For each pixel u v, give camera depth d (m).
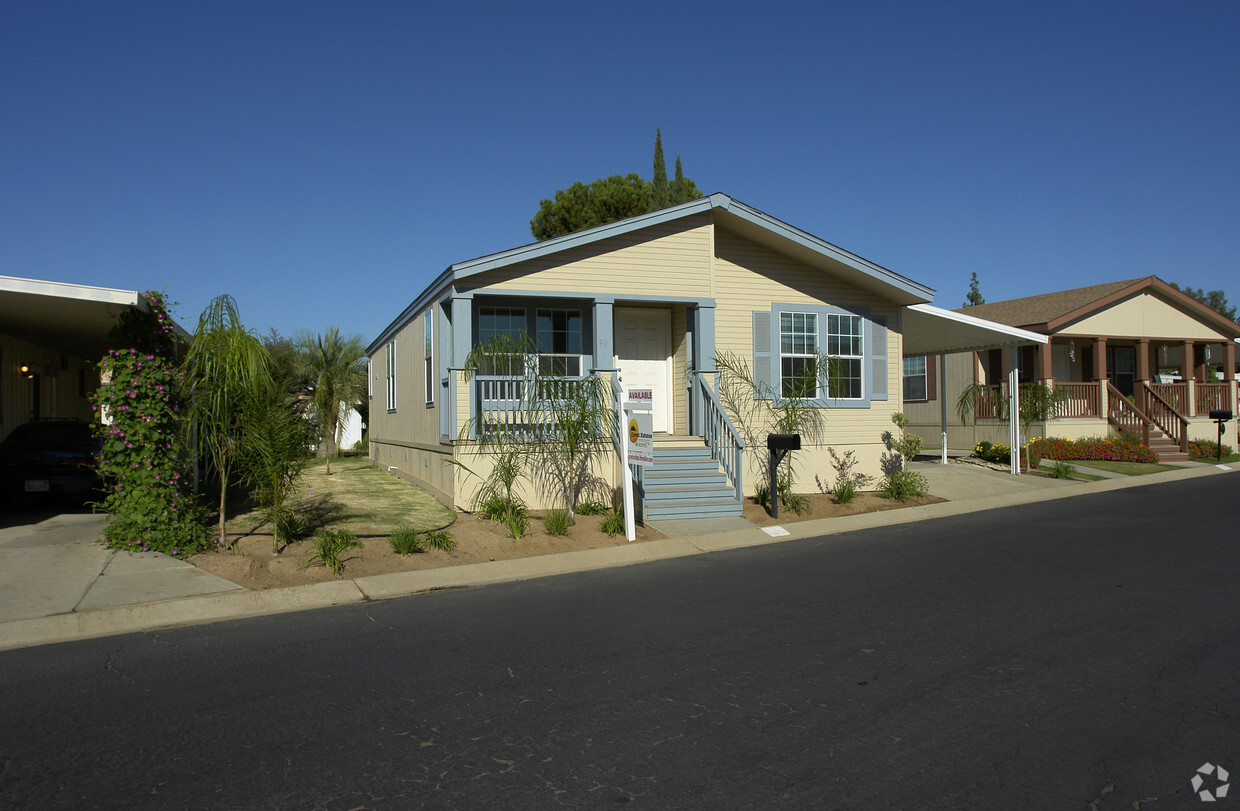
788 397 15.16
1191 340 25.39
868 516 13.30
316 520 11.91
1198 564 9.04
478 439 12.82
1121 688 5.28
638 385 15.42
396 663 6.04
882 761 4.26
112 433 9.46
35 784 4.09
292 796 3.94
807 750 4.41
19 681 5.70
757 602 7.82
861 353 15.93
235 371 9.23
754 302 15.27
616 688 5.43
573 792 3.96
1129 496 15.34
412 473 17.61
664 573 9.41
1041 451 20.78
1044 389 18.78
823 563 9.74
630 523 11.21
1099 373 23.42
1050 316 23.12
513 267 13.46
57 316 11.30
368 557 9.62
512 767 4.24
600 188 35.28
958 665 5.80
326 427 22.48
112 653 6.37
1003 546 10.50
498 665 5.96
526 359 12.97
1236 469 20.00
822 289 15.73
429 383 15.52
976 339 18.89
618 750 4.44
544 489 13.13
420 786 4.04
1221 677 5.45
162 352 9.87
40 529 10.88
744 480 14.89
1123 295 23.70
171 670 5.93
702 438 14.52
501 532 11.24
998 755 4.32
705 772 4.16
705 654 6.16
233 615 7.58
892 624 6.91
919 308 16.73
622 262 14.08
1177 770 4.12
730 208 14.40
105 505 9.61
